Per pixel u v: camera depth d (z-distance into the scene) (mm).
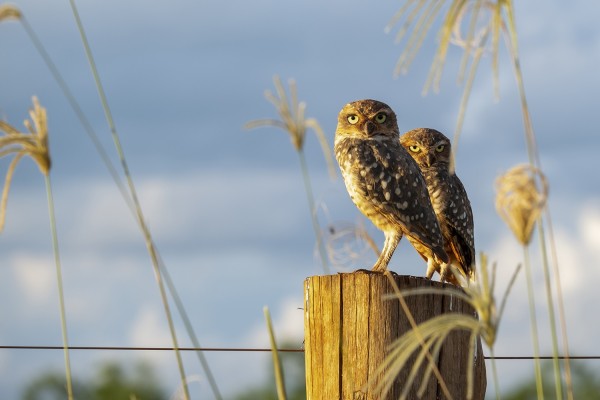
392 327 9406
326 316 9617
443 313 9594
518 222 6117
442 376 9539
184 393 6973
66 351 7355
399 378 9336
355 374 9430
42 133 6863
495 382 6238
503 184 6156
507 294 6207
